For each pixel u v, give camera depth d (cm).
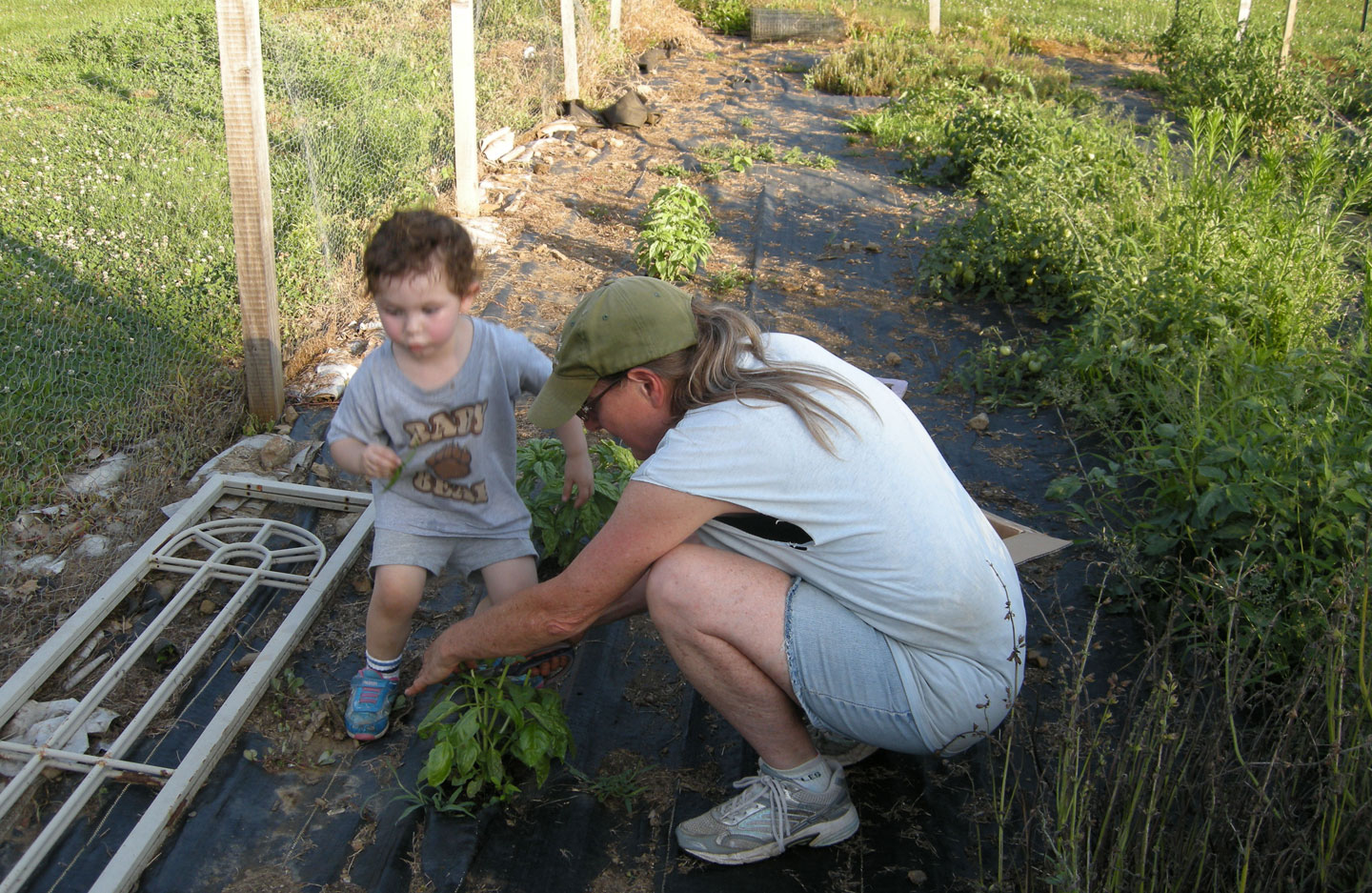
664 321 204
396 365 243
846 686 211
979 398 459
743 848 228
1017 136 745
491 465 256
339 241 555
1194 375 401
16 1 1098
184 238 550
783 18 1353
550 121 879
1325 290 473
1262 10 1532
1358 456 304
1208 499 299
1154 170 672
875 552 200
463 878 230
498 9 1006
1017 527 309
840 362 218
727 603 210
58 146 689
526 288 552
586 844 240
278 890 228
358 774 259
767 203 702
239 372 437
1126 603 308
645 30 1258
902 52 1157
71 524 348
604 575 209
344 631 306
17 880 225
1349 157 674
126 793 249
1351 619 216
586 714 279
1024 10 1564
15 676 277
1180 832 197
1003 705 217
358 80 796
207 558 335
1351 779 194
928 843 240
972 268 557
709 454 196
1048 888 206
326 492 357
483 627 228
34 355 429
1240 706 233
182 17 1003
